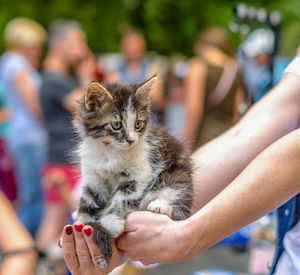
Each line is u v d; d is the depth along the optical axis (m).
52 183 5.21
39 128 6.70
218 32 6.80
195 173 2.48
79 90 5.58
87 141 2.45
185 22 12.41
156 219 2.13
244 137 2.53
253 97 4.43
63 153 5.34
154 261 2.14
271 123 2.49
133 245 2.15
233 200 1.99
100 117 2.45
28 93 6.55
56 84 5.46
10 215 3.56
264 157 1.99
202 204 2.47
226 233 2.01
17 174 6.67
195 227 2.04
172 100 8.50
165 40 12.59
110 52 12.45
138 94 2.55
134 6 12.77
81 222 2.16
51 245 3.92
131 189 2.27
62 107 5.46
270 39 4.47
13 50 6.84
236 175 2.49
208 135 6.34
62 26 5.86
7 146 6.51
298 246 2.20
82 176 2.40
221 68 6.38
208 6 12.36
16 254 3.42
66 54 5.71
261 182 1.95
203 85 6.41
